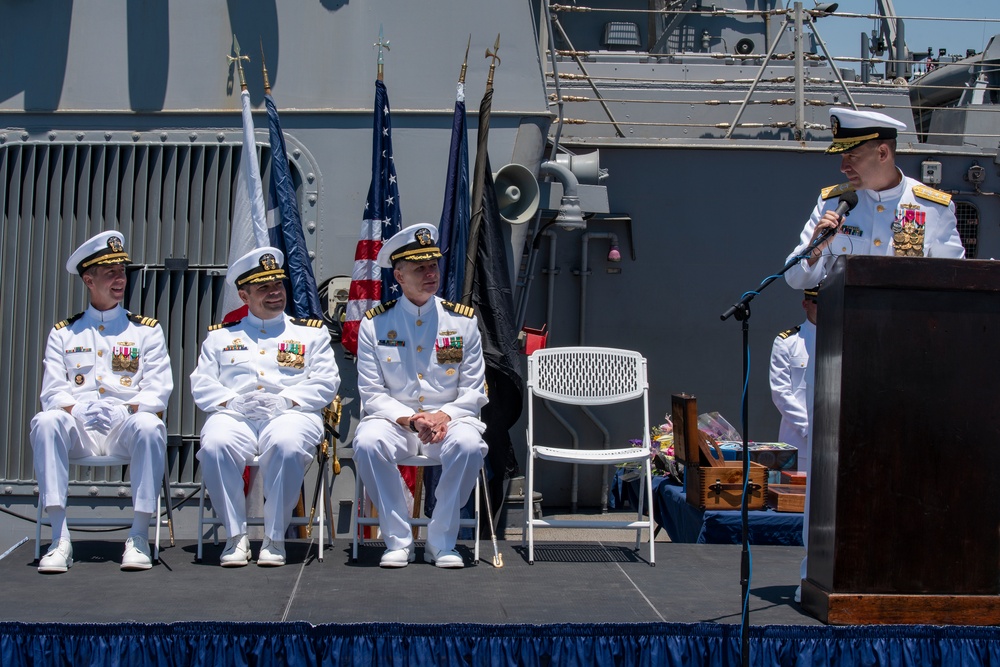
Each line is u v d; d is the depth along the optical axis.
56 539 5.46
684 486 7.32
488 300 6.75
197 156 7.21
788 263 4.46
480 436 5.65
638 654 4.41
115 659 4.33
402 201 7.18
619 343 9.20
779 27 10.73
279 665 4.36
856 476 4.40
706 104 9.66
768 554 6.02
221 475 5.54
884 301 4.38
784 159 9.21
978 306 4.41
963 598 4.40
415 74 7.20
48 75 7.21
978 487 4.42
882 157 4.82
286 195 6.78
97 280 5.91
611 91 10.09
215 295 7.21
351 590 5.03
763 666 4.39
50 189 7.24
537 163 7.26
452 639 4.38
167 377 5.92
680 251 9.20
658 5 10.67
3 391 7.18
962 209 9.50
